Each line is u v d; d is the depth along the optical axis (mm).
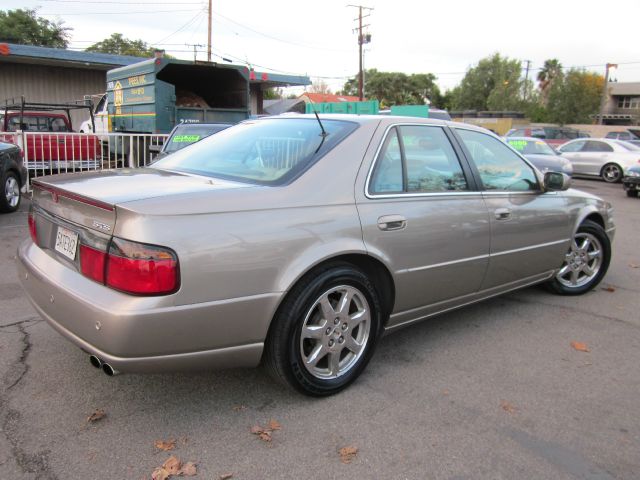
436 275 3635
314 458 2625
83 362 3514
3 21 40812
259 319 2760
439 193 3648
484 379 3482
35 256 3141
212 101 13898
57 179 3174
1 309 4422
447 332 4273
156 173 3334
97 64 22000
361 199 3174
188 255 2500
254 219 2732
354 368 3285
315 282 2939
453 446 2754
